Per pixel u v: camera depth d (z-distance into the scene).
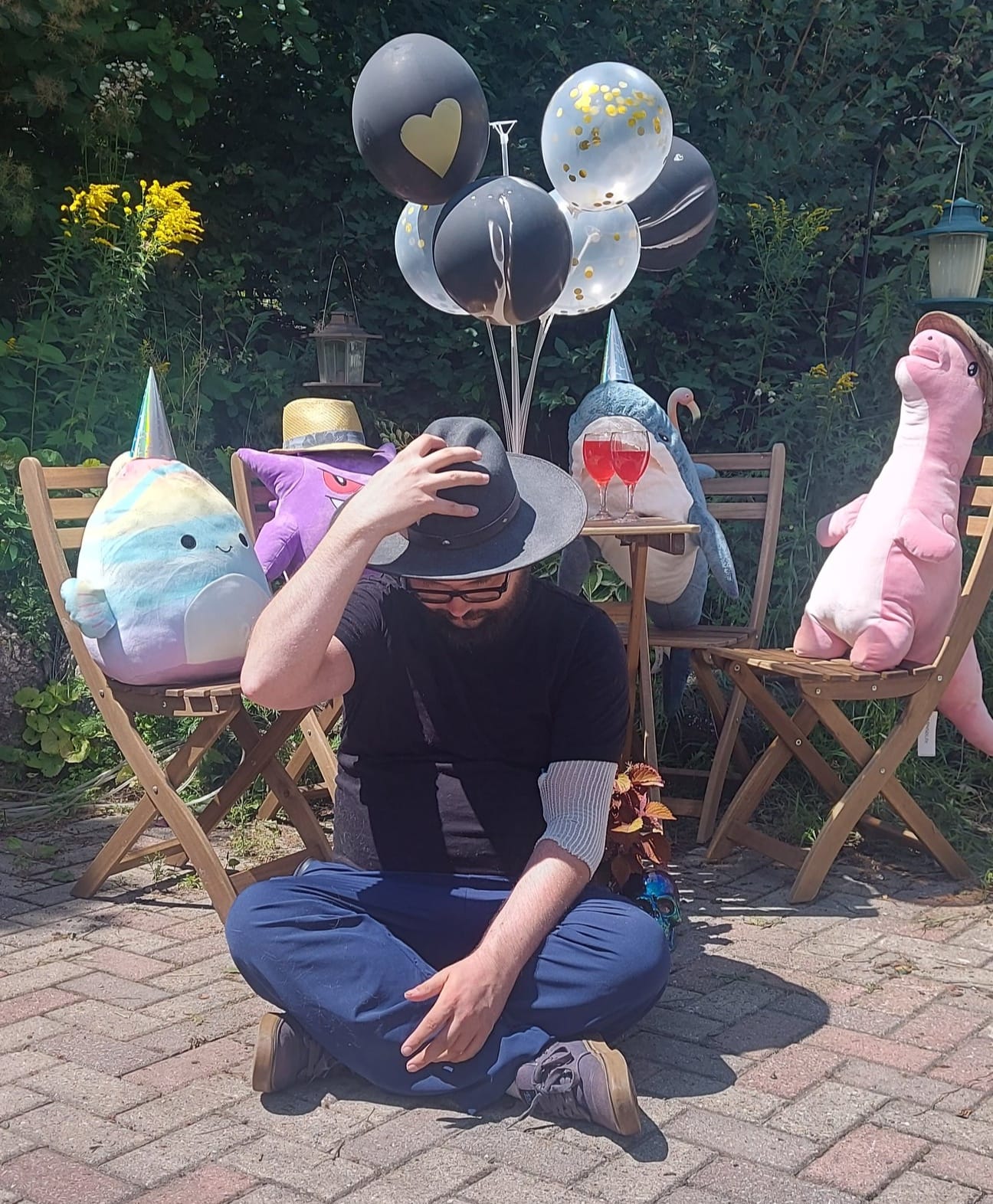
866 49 6.44
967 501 4.25
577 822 2.77
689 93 6.39
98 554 3.85
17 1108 2.78
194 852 3.82
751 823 4.86
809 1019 3.21
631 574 4.28
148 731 5.22
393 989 2.72
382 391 6.58
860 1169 2.52
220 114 6.93
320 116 6.78
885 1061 2.98
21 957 3.63
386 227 6.62
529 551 2.64
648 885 3.36
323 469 4.58
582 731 2.82
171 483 3.94
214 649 3.83
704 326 6.31
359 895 2.87
